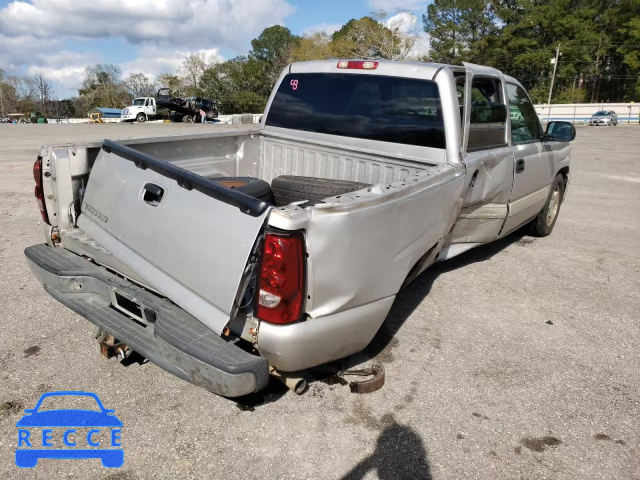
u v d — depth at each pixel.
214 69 91.00
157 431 2.72
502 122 4.71
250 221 2.28
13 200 8.01
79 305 2.98
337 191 3.55
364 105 4.25
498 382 3.29
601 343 3.85
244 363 2.25
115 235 2.96
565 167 6.54
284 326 2.34
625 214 8.28
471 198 4.22
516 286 4.95
